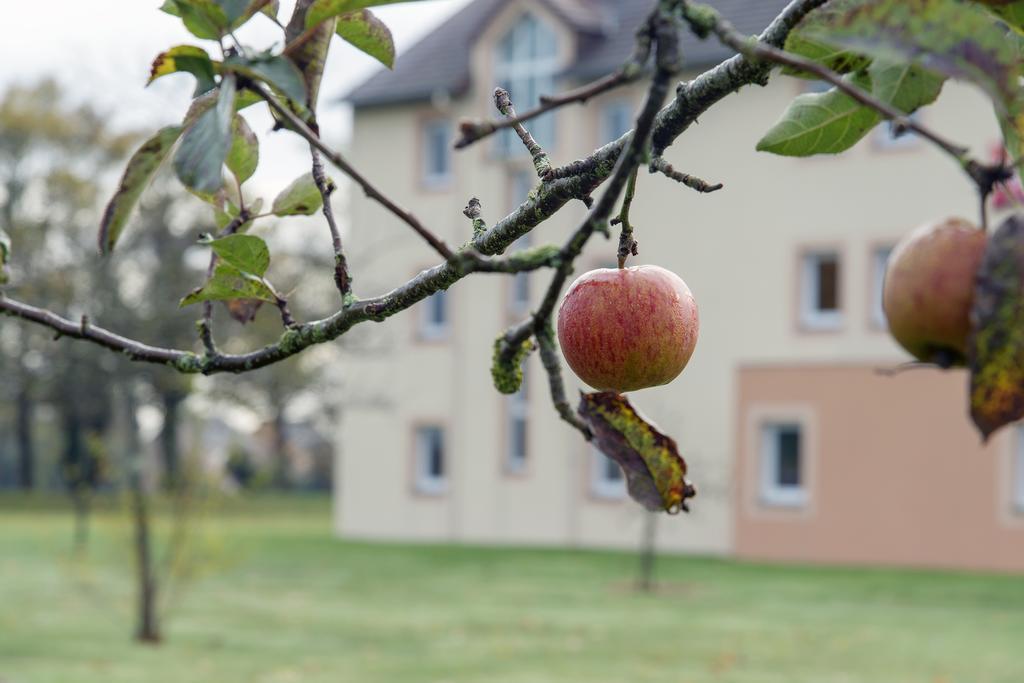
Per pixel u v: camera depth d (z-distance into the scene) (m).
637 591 22.62
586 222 1.17
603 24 31.36
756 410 28.66
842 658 15.54
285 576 24.80
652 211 29.92
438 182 33.28
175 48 1.28
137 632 16.92
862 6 1.11
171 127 1.37
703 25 1.10
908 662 15.27
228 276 1.78
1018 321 1.05
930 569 26.56
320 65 1.58
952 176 26.75
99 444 17.42
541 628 18.14
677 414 29.58
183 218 18.42
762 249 28.72
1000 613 19.73
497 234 1.64
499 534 32.66
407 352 33.97
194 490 17.30
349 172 1.25
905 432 27.06
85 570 23.67
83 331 1.98
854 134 1.68
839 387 27.80
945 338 1.15
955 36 1.10
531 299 32.34
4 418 58.53
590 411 1.66
